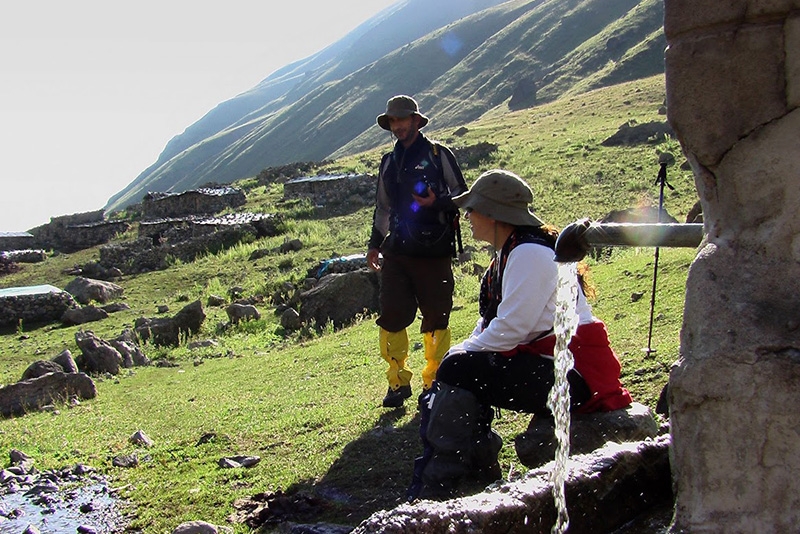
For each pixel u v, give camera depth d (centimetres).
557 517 293
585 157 3900
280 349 1416
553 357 411
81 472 613
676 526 239
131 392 1116
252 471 560
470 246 2367
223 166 15962
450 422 412
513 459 475
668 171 3266
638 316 849
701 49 244
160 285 2961
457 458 413
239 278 2809
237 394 927
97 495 554
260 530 450
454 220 621
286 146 15088
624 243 306
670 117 253
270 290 2339
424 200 608
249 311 1905
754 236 238
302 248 3150
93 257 4084
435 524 260
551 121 5634
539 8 14562
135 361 1496
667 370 581
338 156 12519
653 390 547
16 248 4731
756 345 226
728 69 241
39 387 1073
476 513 269
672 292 940
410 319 648
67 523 505
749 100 238
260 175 5844
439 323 632
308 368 1043
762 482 224
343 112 14938
